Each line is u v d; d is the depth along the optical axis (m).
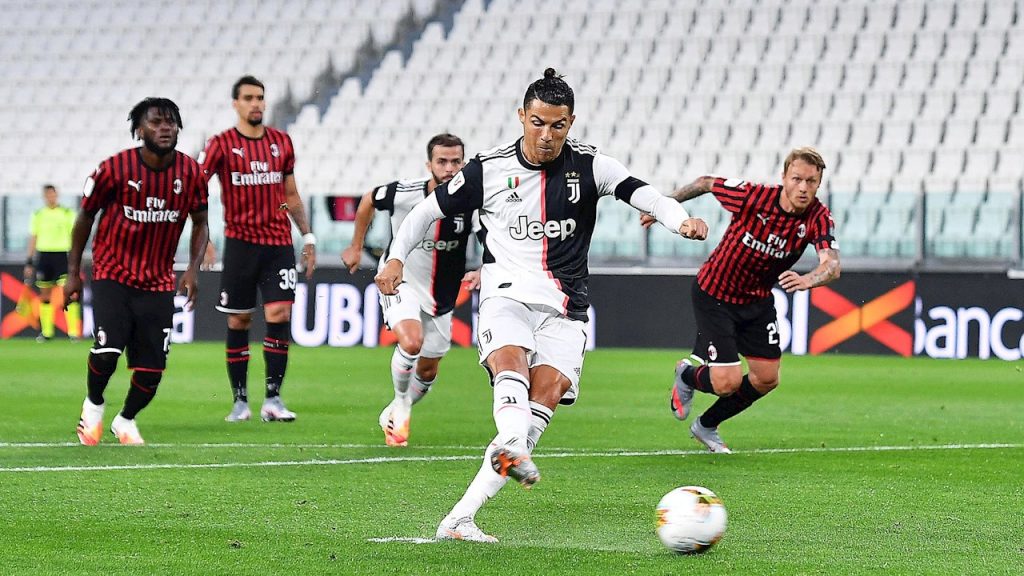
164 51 96.31
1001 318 59.53
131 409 28.89
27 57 99.50
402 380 28.62
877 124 77.50
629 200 18.66
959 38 80.31
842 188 74.31
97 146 92.25
